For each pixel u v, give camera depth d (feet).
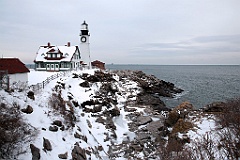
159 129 94.43
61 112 82.43
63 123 76.07
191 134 78.43
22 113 66.18
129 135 95.04
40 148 55.31
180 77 392.88
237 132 65.51
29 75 149.48
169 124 99.50
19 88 86.28
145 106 132.57
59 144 63.93
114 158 76.79
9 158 46.26
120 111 120.06
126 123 107.45
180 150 68.90
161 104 146.92
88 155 68.85
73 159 61.46
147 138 89.15
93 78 151.84
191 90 221.66
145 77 214.07
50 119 73.00
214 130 76.33
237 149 60.23
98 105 113.50
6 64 99.55
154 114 118.32
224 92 207.41
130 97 143.95
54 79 126.72
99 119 102.73
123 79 181.16
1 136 45.57
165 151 70.54
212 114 93.25
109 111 111.65
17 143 50.49
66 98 107.24
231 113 80.18
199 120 89.81
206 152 62.23
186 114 98.27
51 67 189.88
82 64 209.15
